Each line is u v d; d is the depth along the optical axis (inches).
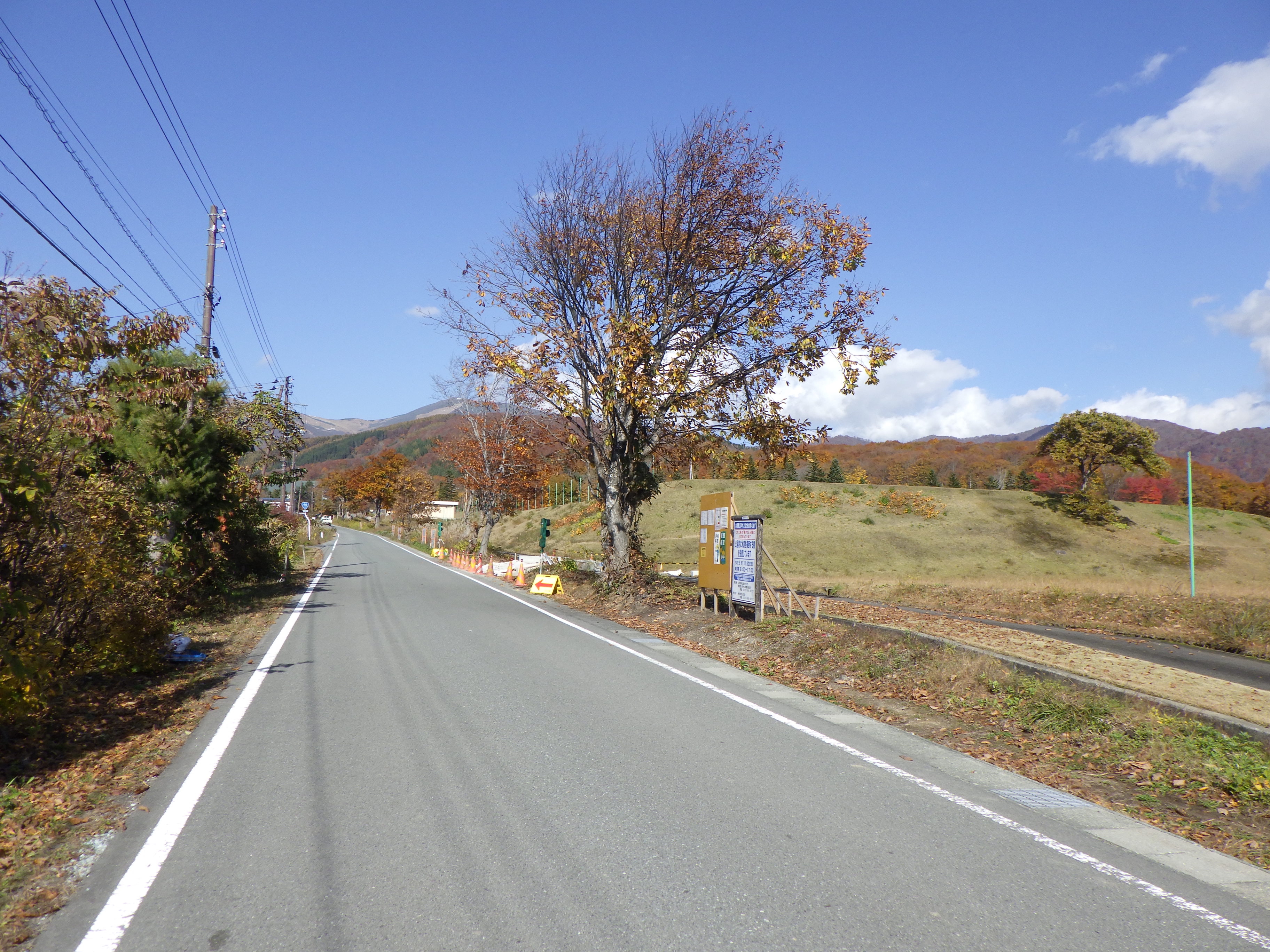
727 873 149.6
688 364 661.3
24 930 125.9
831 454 4611.2
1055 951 122.7
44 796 191.2
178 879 144.7
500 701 299.1
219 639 466.9
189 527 599.5
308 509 2792.8
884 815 185.0
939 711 311.6
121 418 556.4
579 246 671.1
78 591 298.2
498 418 1357.0
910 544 2326.5
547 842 163.5
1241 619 565.3
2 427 250.4
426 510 2920.8
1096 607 690.8
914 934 127.1
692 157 619.2
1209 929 132.4
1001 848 167.0
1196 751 241.8
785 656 415.8
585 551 2003.0
